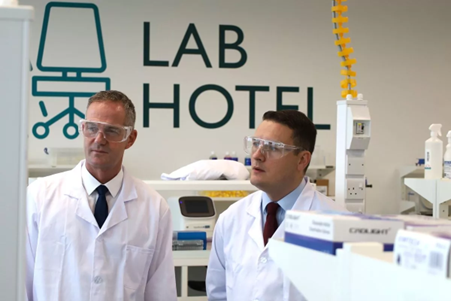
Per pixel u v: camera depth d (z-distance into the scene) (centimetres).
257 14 576
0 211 92
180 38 564
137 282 196
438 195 273
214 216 317
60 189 199
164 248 206
